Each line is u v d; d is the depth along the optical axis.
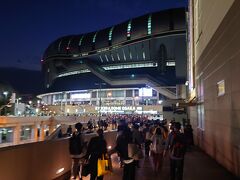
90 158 8.13
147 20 163.12
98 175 8.01
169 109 52.22
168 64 162.12
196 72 26.23
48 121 64.94
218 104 14.87
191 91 32.09
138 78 140.00
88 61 180.88
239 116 10.59
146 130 16.86
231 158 11.91
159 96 134.75
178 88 80.31
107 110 132.75
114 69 179.88
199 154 19.09
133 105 128.75
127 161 8.38
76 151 9.49
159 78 152.88
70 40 199.25
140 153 8.51
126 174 8.43
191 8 31.55
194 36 28.59
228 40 12.32
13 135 54.19
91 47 186.38
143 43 164.38
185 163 15.01
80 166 9.48
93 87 159.12
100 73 164.00
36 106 138.00
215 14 15.70
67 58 196.12
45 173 9.13
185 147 9.06
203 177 11.07
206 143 19.44
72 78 186.00
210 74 17.52
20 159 7.36
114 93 149.38
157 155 11.89
